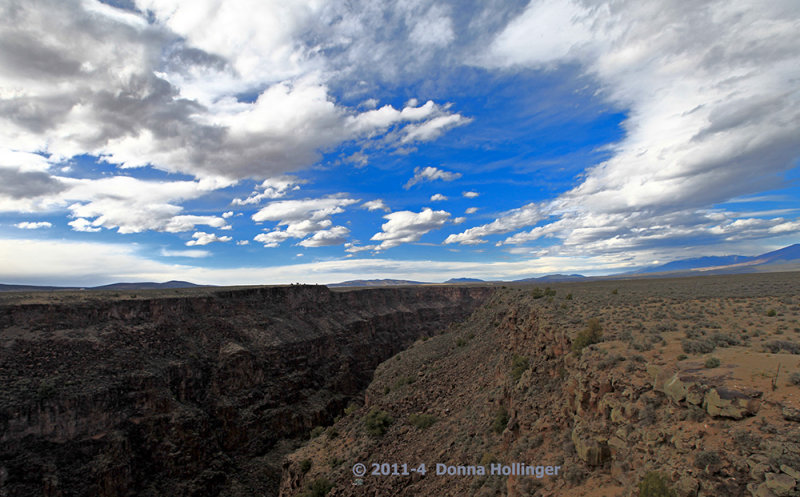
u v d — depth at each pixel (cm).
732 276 9050
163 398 6631
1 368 5497
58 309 6769
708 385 1569
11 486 4700
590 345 2505
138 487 5681
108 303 7512
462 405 4347
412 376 6216
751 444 1293
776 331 2423
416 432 4219
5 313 6228
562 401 2417
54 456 5138
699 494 1263
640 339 2434
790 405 1367
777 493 1104
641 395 1798
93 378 6062
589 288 6800
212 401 7644
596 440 1848
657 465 1463
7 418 5000
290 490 4675
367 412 5491
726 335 2288
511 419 2808
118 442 5662
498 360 4681
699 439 1429
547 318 3666
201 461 6538
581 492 1730
